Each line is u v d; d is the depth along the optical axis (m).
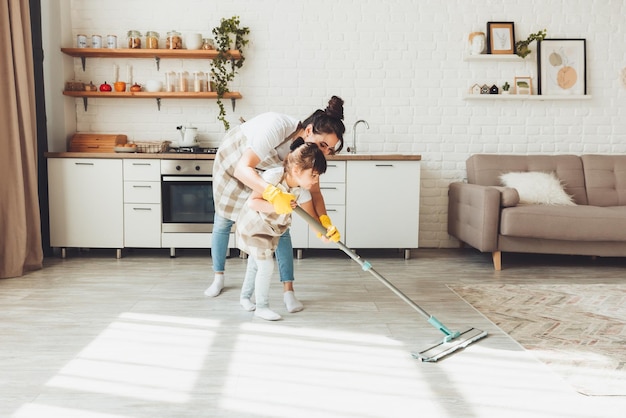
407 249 4.47
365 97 4.97
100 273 3.83
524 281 3.66
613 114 5.03
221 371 2.08
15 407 1.76
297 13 4.90
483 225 4.01
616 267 4.18
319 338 2.47
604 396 1.88
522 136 5.04
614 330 2.61
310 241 4.40
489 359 2.22
